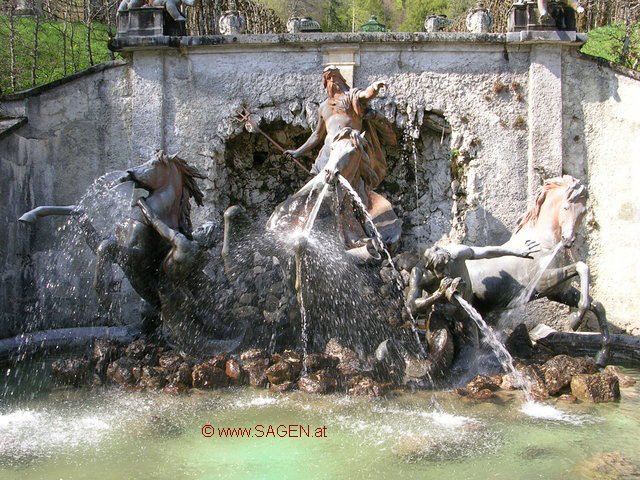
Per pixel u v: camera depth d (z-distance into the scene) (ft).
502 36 38.27
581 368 25.44
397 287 29.68
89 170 39.24
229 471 17.66
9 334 34.32
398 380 25.67
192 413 22.39
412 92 39.24
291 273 27.66
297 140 43.09
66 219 37.88
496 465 18.08
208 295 28.30
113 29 63.00
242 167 43.52
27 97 37.88
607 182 38.29
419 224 42.65
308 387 24.64
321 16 126.52
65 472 17.54
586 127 38.81
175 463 18.22
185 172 29.01
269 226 29.27
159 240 27.55
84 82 39.22
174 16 39.04
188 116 39.40
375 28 85.40
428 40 38.60
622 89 38.09
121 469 17.78
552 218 30.09
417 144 42.22
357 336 27.96
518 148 38.93
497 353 28.14
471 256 27.14
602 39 52.85
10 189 35.27
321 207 29.68
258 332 28.43
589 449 19.35
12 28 47.83
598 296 37.99
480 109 39.09
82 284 37.65
